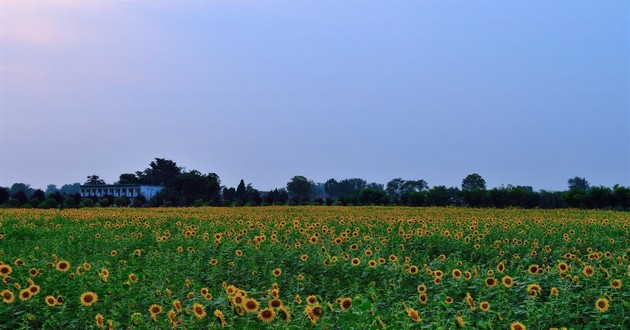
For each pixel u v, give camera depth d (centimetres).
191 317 894
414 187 11838
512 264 1589
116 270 1516
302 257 1521
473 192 6291
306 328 872
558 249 1870
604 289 1068
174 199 7356
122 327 982
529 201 6122
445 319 977
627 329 945
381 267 1424
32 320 1004
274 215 3744
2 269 1200
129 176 11556
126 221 3006
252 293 1111
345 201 7138
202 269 1577
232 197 9412
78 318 995
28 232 2575
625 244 2102
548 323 947
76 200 6619
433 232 2144
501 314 978
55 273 1285
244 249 1714
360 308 913
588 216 3925
